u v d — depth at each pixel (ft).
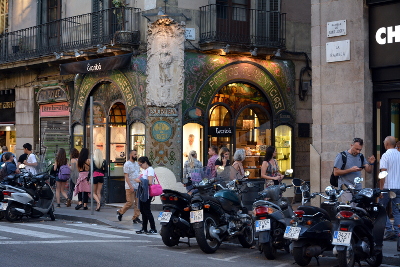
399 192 36.58
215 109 64.44
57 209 60.29
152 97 61.46
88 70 65.10
